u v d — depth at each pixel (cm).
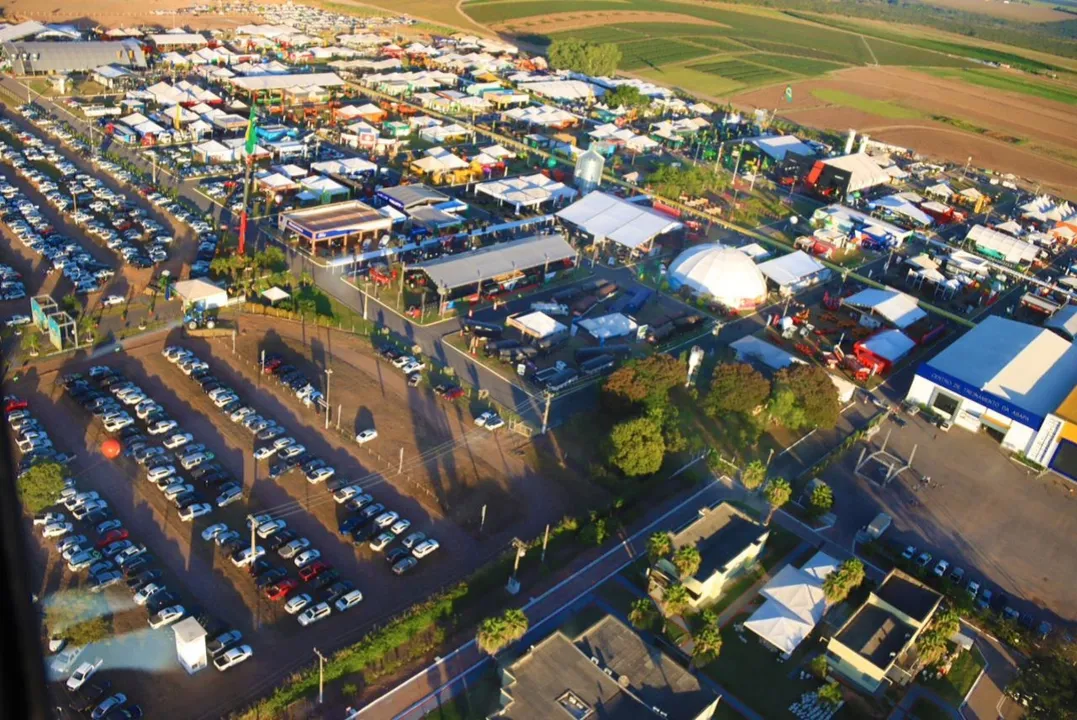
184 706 5725
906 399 11169
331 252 13050
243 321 10819
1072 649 6844
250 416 8869
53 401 8756
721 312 12900
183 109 18125
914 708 6519
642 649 6400
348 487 8012
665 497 8569
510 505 8144
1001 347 11806
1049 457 9994
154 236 12788
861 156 19762
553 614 6925
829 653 6831
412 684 6122
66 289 11000
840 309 13588
